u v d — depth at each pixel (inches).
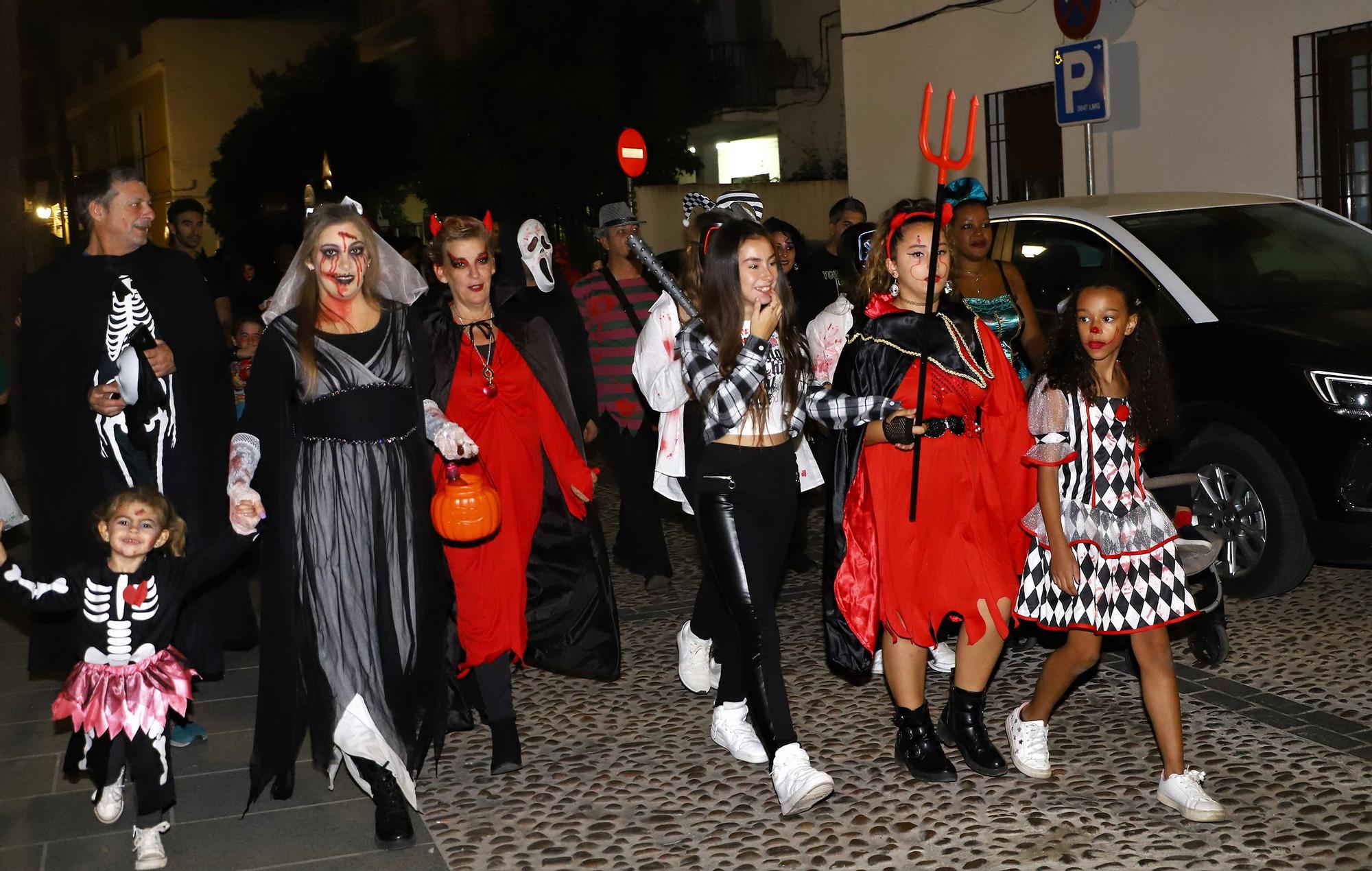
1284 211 292.4
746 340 165.3
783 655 236.8
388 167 1393.9
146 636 168.9
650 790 180.4
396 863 162.6
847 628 179.3
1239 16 447.5
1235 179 455.5
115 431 199.3
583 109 949.2
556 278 250.5
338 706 164.1
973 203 240.2
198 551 197.0
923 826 164.7
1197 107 466.3
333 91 1386.6
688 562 310.8
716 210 177.6
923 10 582.6
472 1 1553.9
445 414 185.8
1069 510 165.8
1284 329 250.1
